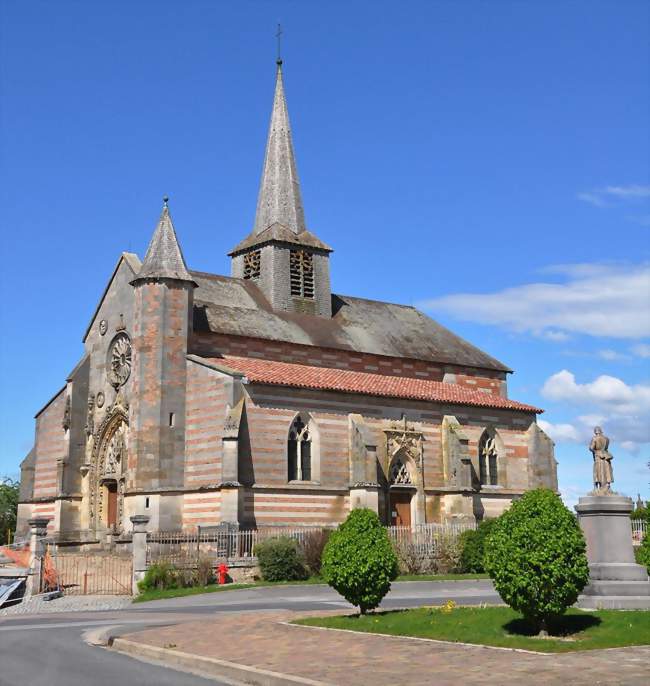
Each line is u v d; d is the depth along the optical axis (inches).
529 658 724.7
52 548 2214.6
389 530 1935.3
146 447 2092.8
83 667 788.6
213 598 1520.7
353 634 920.3
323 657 788.6
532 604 837.2
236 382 2027.6
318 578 1745.8
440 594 1503.4
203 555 1771.7
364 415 2237.9
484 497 2450.8
